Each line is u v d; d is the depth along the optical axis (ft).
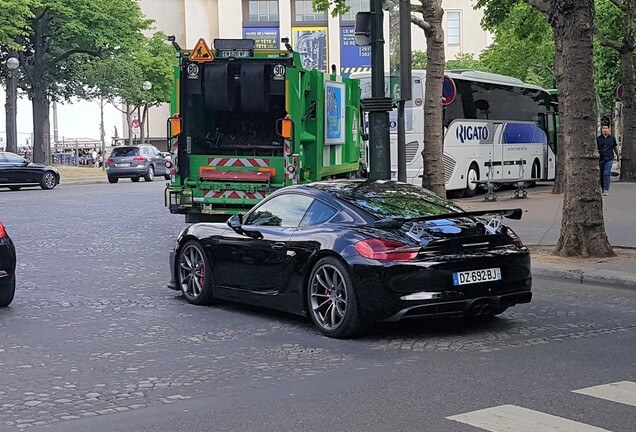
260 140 55.31
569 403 19.60
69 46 164.55
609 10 117.39
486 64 196.65
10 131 157.58
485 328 28.50
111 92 173.99
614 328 28.50
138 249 51.57
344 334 26.89
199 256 33.30
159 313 31.91
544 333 27.68
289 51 51.16
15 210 79.25
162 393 21.16
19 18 139.44
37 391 21.43
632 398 20.01
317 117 53.31
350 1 308.40
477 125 95.14
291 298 28.96
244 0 312.29
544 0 73.20
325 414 19.10
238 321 30.19
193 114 53.47
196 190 52.70
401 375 22.52
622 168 108.27
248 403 20.13
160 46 214.07
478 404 19.65
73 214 75.10
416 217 27.61
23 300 34.86
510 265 27.27
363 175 70.44
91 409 19.84
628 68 106.11
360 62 307.99
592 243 42.91
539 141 110.83
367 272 25.96
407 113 87.56
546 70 176.14
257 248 30.17
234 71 53.21
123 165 138.92
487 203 79.82
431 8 59.36
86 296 35.76
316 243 27.76
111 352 25.71
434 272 25.82
